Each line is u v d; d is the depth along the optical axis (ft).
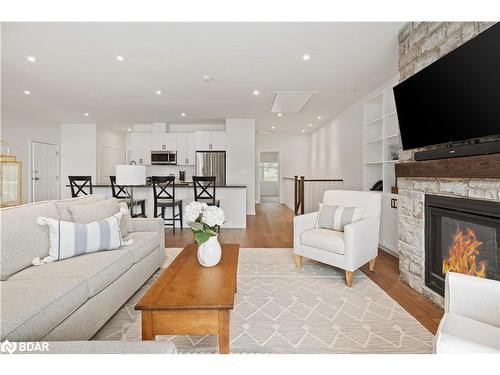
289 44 9.52
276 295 7.67
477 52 5.37
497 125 5.11
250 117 21.67
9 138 18.93
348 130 18.24
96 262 6.09
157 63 11.16
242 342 5.52
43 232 6.39
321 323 6.23
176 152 23.58
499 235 5.56
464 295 4.09
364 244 8.77
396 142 12.41
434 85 6.63
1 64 11.31
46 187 22.00
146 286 8.27
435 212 7.23
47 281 5.01
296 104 17.43
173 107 18.47
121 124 24.58
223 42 9.39
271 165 36.37
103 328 5.98
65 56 10.51
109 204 8.35
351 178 17.52
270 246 13.05
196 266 6.22
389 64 11.22
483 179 5.74
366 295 7.68
